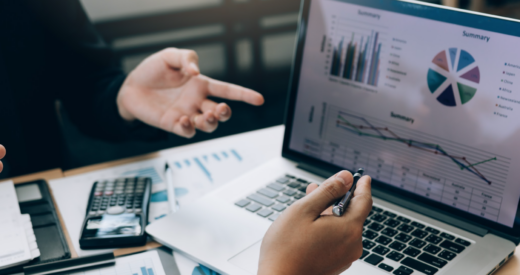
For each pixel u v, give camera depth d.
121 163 0.81
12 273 0.52
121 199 0.65
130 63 2.84
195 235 0.58
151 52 2.98
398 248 0.54
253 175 0.73
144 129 0.96
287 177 0.72
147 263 0.54
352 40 0.67
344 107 0.69
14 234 0.57
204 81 0.76
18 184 0.72
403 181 0.64
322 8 0.69
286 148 0.77
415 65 0.61
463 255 0.52
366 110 0.67
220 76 2.92
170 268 0.53
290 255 0.41
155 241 0.59
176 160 0.82
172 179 0.74
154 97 0.81
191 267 0.54
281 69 3.05
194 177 0.76
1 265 0.51
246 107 2.62
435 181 0.61
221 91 0.74
